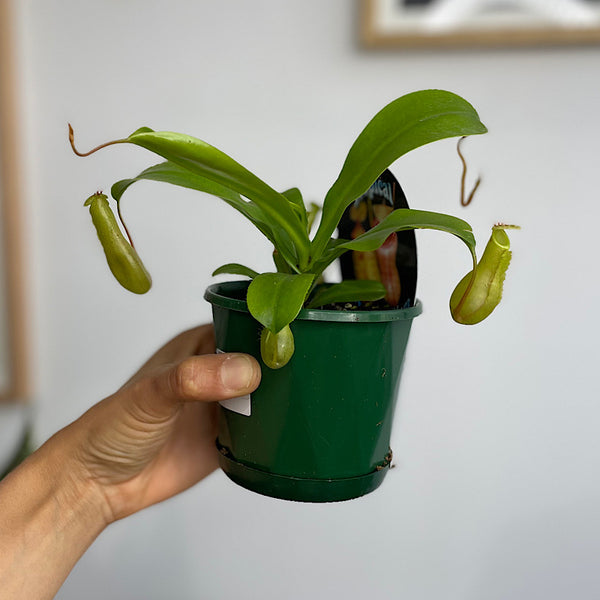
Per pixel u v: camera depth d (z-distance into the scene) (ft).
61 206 2.56
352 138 2.32
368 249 1.10
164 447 1.65
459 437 2.48
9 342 2.59
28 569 1.33
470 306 1.07
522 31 2.11
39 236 2.59
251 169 2.40
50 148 2.51
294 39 2.30
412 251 1.30
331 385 1.14
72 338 2.65
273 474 1.20
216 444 1.35
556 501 2.45
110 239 1.16
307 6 2.27
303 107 2.34
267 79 2.34
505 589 2.55
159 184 2.48
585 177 2.22
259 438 1.19
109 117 2.46
